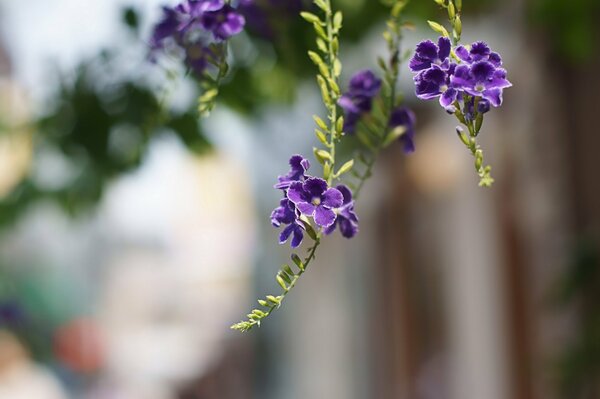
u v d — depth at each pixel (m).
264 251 10.54
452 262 7.03
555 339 4.96
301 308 9.83
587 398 3.90
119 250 12.59
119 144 2.95
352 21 2.79
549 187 5.11
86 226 3.69
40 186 3.34
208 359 11.12
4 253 6.89
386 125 1.88
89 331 10.20
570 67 4.73
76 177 3.30
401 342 8.20
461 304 6.86
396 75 1.90
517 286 5.99
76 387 9.93
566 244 4.77
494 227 6.20
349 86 1.91
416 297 7.91
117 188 3.36
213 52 1.94
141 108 2.82
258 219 10.38
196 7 1.82
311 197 1.58
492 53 1.53
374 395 8.62
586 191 4.75
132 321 13.02
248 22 2.23
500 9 4.22
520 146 5.46
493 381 6.39
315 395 9.49
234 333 11.17
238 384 10.84
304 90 3.05
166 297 13.52
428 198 7.51
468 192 6.61
